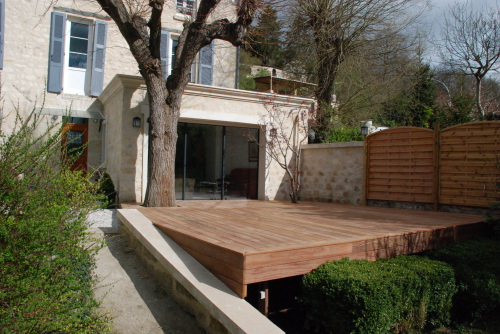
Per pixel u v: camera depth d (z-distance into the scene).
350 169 10.04
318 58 14.45
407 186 8.73
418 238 5.16
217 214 6.56
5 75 10.66
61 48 11.21
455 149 7.84
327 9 13.49
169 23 12.75
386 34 14.47
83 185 3.55
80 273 3.36
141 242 4.99
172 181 7.61
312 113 12.22
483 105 18.05
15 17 10.84
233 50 13.60
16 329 2.43
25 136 3.14
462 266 4.71
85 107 11.55
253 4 7.09
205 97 9.48
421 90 18.64
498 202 6.56
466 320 4.61
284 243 3.97
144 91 8.70
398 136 8.97
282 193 11.00
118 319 3.74
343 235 4.62
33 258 2.73
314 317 3.75
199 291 3.56
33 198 2.96
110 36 11.97
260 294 3.76
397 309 3.61
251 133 10.84
